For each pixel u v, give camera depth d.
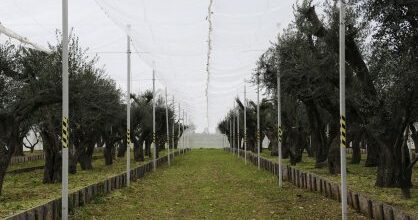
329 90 20.08
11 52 18.28
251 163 42.44
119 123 35.84
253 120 55.12
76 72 19.48
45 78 18.52
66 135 12.96
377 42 9.80
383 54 10.56
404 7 9.08
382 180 17.88
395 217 11.37
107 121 29.11
